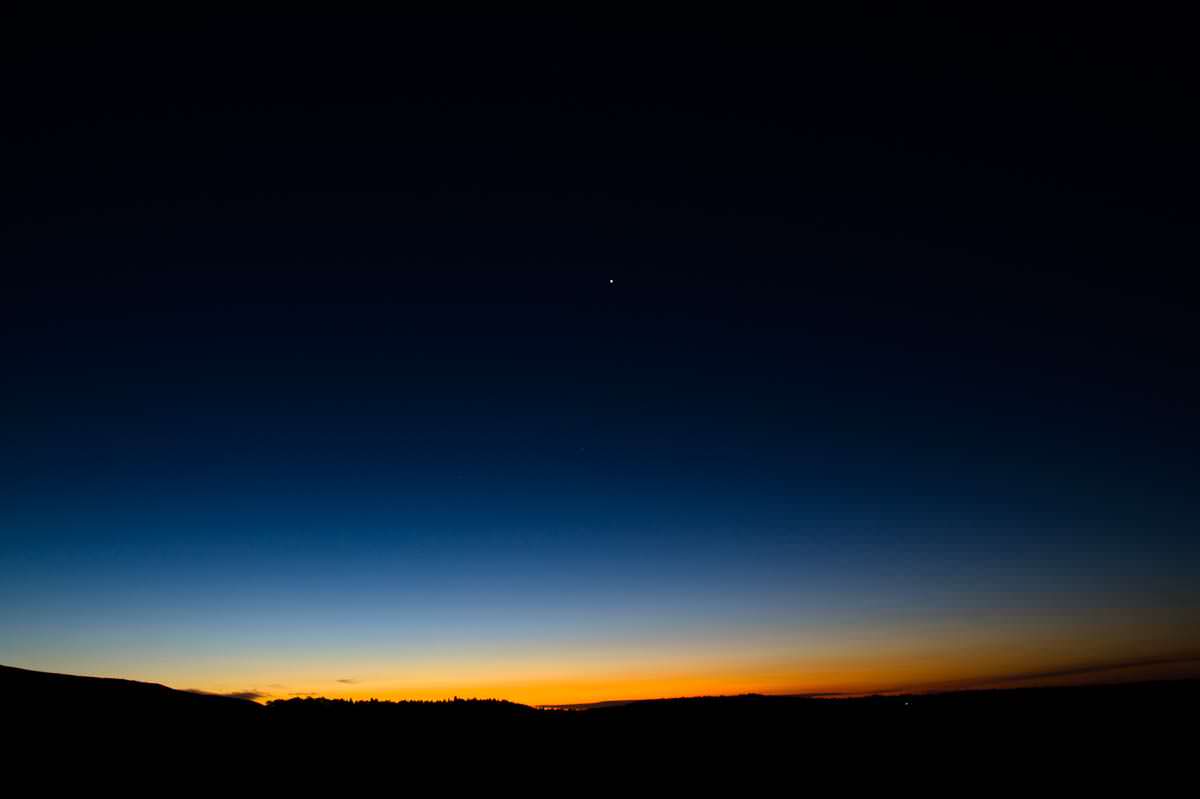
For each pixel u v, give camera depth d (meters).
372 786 24.33
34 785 20.11
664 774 29.03
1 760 21.41
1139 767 29.11
